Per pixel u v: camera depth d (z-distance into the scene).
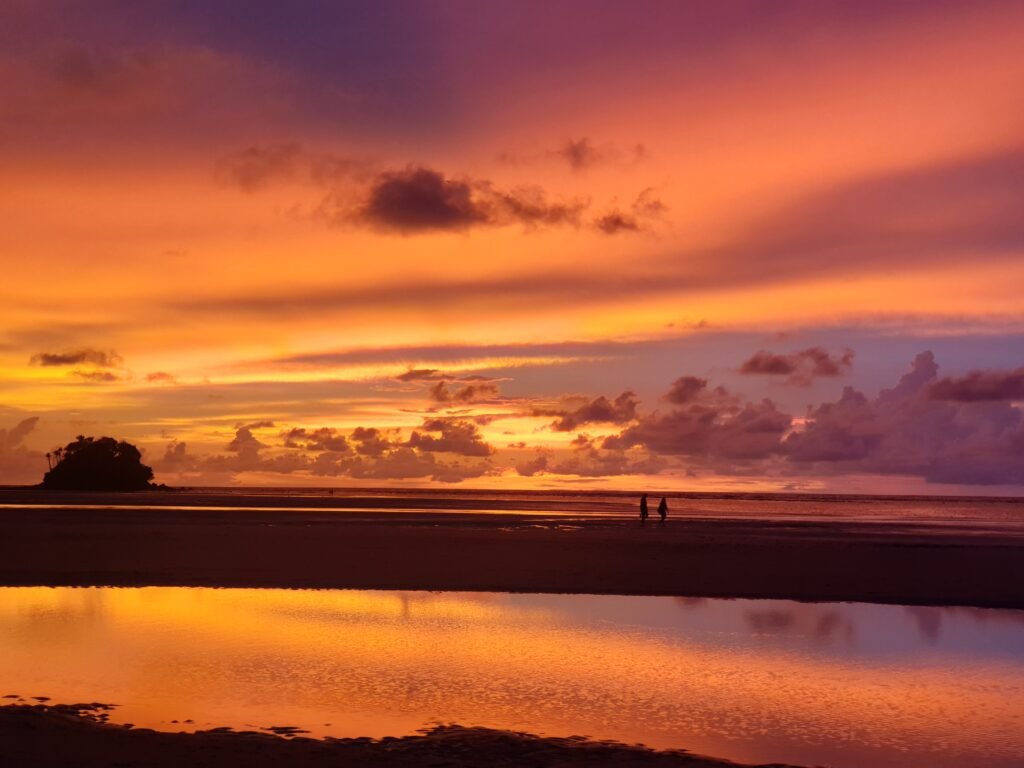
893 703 14.23
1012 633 20.14
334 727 12.16
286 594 23.94
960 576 28.33
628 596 24.33
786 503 177.12
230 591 24.28
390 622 20.34
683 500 190.88
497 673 15.72
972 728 12.91
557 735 12.10
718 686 15.12
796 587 25.94
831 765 11.28
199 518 57.69
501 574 27.66
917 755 11.72
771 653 17.84
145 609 21.67
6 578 26.03
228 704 13.33
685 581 26.80
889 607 23.30
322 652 17.19
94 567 28.22
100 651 17.03
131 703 13.29
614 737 12.18
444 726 12.22
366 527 48.78
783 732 12.62
